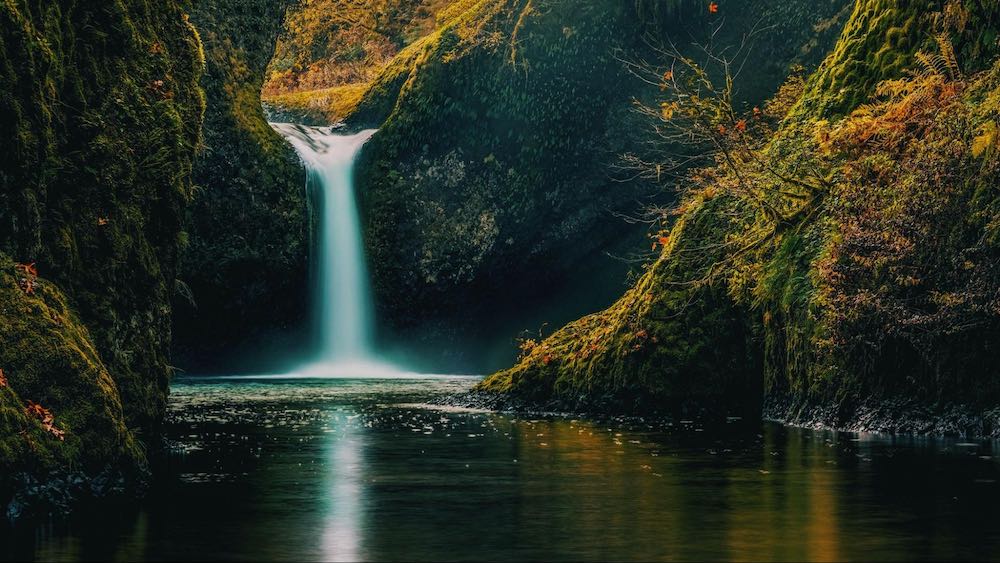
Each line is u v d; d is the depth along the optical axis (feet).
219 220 135.54
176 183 41.73
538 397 71.31
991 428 49.01
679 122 135.23
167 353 42.45
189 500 31.86
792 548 24.68
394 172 144.05
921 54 58.39
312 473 37.99
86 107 37.70
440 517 28.99
